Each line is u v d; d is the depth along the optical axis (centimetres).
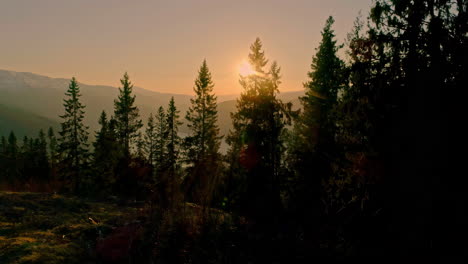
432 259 706
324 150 1753
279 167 2125
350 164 1023
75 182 3769
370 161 870
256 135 2059
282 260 906
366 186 901
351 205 995
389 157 834
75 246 812
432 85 770
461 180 705
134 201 1661
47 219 1093
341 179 1083
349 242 962
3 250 712
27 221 1050
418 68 810
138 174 2594
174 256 797
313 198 1669
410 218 760
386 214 829
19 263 643
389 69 897
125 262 761
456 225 697
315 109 2005
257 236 1105
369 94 917
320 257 922
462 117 719
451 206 710
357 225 922
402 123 809
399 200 791
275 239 1114
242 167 2020
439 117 748
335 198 1151
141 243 855
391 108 853
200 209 1102
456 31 746
